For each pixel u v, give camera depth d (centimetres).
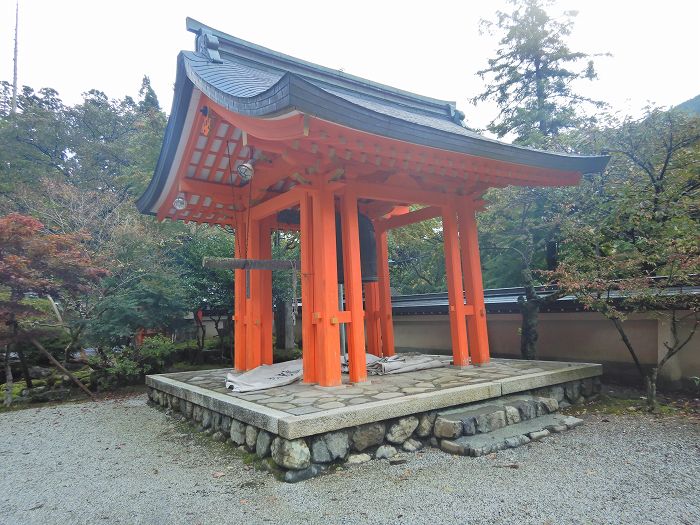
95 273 805
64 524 285
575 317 730
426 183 621
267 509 291
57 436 535
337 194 581
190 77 516
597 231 662
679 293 538
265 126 405
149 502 314
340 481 334
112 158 1988
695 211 617
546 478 331
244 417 402
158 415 623
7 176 1677
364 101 768
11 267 706
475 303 646
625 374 676
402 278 1555
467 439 405
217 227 1218
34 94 2059
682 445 403
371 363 628
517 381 502
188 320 1104
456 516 274
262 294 655
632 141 704
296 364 617
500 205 844
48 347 1016
